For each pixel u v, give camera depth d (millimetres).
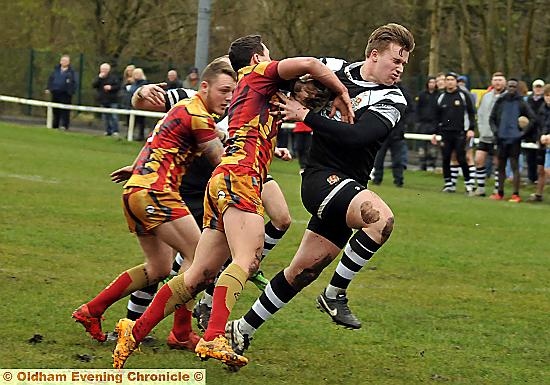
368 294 17281
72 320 13883
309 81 11734
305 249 12234
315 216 12156
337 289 12266
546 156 35594
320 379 11836
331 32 64688
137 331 11352
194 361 12289
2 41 75438
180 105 12227
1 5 75312
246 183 11234
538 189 36500
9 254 18672
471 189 38094
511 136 35812
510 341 14359
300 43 64938
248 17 68938
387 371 12367
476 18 62344
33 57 71188
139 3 72312
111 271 17766
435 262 21016
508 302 17234
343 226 12156
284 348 13242
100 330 12680
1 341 12531
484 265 20969
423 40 64188
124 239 21438
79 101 67625
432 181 43844
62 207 25719
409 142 53656
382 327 14789
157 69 66125
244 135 11375
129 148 49469
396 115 11984
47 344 12570
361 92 12141
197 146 12195
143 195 11898
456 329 14953
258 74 11500
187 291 11430
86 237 21328
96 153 44562
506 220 29219
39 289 15750
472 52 61500
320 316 15273
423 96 48000
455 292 17906
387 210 11859
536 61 61000
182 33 72875
